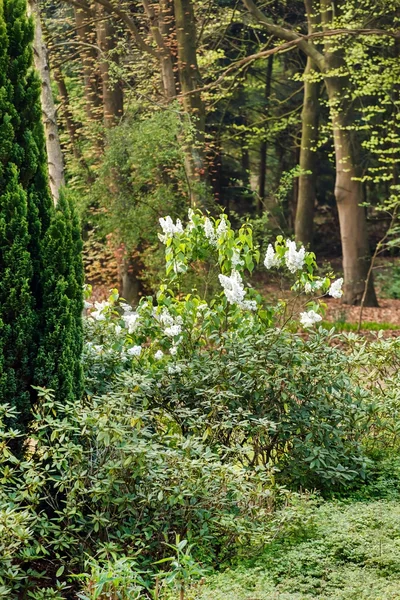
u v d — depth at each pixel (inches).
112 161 687.1
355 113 1076.5
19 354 241.3
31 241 249.0
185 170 708.7
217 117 1134.4
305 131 1028.5
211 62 871.1
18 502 216.2
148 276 701.9
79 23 827.4
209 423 250.7
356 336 330.6
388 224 1284.4
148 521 220.2
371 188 1262.3
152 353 313.4
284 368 282.5
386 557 194.7
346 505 240.8
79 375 254.8
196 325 327.9
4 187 243.4
